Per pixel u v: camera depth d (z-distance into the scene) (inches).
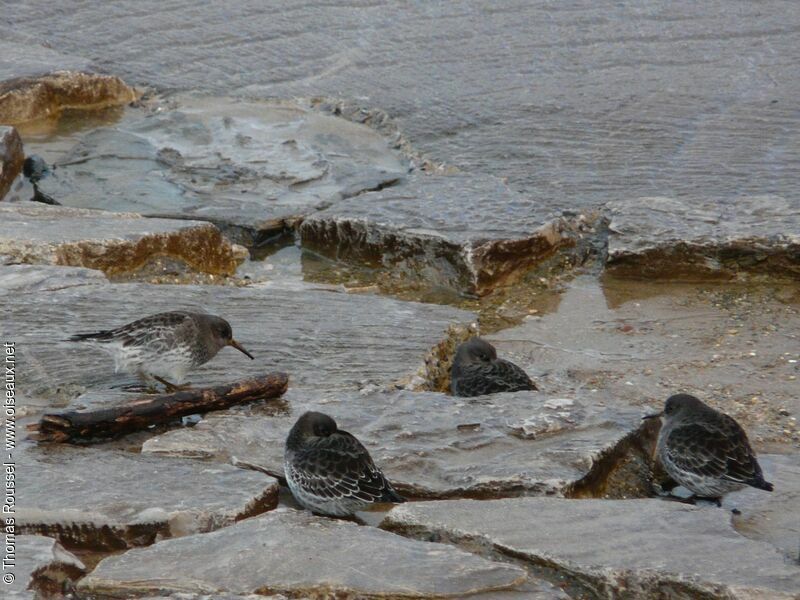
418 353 704.4
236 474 535.8
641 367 739.4
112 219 899.4
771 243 855.1
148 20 1360.7
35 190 1011.9
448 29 1315.2
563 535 481.1
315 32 1315.2
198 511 497.0
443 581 438.9
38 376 648.4
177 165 1048.2
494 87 1177.4
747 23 1305.4
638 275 877.8
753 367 734.5
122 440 585.3
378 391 633.0
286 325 740.7
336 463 510.6
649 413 608.1
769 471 586.9
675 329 799.1
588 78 1190.3
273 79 1207.6
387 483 514.3
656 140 1062.4
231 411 609.3
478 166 1031.6
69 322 717.9
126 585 441.7
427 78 1200.2
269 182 1016.9
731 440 551.8
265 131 1109.7
